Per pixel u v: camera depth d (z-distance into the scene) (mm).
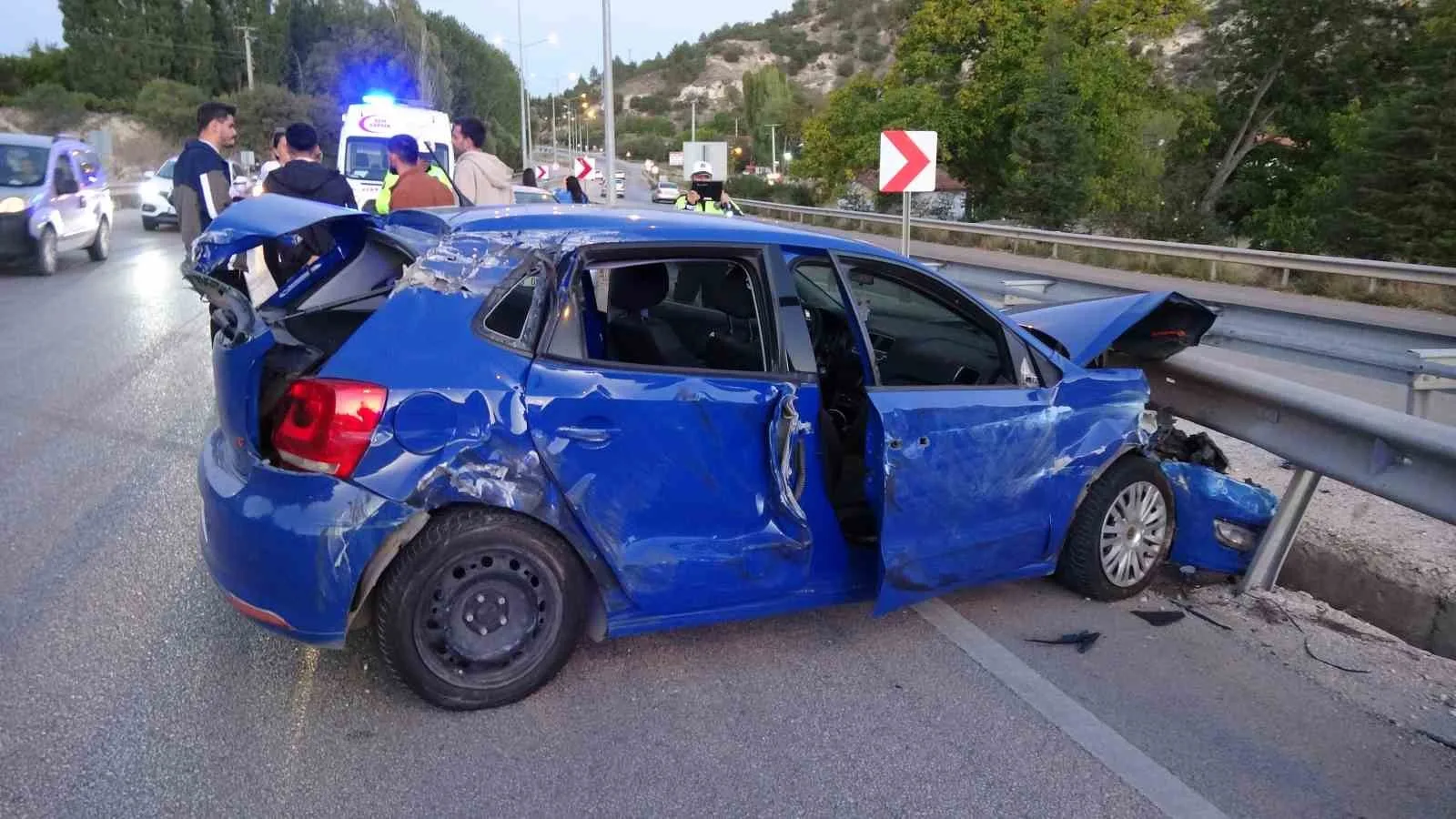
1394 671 4172
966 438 4098
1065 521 4508
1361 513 5586
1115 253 24453
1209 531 5039
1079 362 4625
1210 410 5051
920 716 3650
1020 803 3160
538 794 3088
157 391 8008
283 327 4023
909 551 3992
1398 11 31906
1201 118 34000
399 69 70688
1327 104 33531
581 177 30375
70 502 5445
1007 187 34125
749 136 116438
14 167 14500
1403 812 3215
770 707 3668
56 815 2883
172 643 3918
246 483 3336
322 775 3131
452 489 3287
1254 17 33031
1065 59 32312
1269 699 3902
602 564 3576
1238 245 31156
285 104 61219
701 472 3660
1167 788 3273
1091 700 3828
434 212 4156
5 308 11727
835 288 4660
